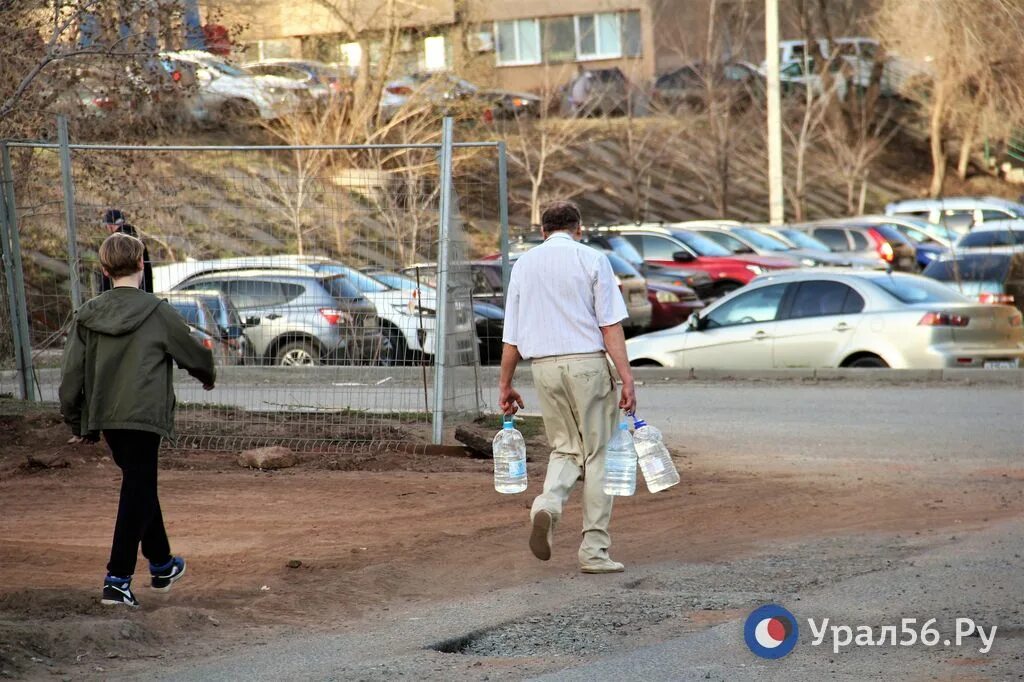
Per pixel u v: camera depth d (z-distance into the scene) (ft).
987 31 233.35
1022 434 74.38
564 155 246.68
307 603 39.04
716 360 105.29
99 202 72.02
